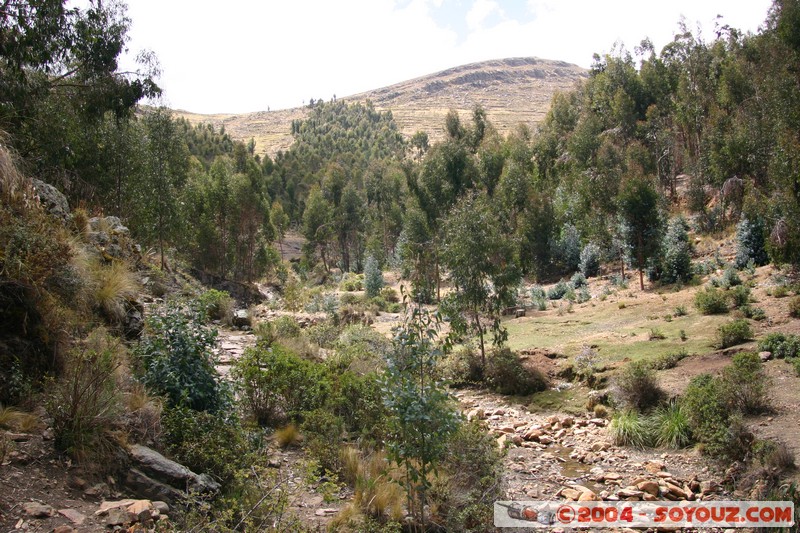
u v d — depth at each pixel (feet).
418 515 20.98
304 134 632.79
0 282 19.93
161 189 92.27
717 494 26.32
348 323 81.51
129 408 20.44
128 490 17.26
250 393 29.14
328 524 18.74
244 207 135.54
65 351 21.63
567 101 249.14
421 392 19.95
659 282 90.02
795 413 31.30
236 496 18.63
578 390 46.19
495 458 25.71
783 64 123.95
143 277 46.32
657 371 43.57
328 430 27.04
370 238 226.38
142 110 99.30
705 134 141.79
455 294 54.75
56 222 27.61
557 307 86.12
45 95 63.21
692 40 175.11
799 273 67.15
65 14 55.77
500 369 50.11
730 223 116.57
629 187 93.20
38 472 16.24
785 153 78.23
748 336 46.19
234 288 112.98
